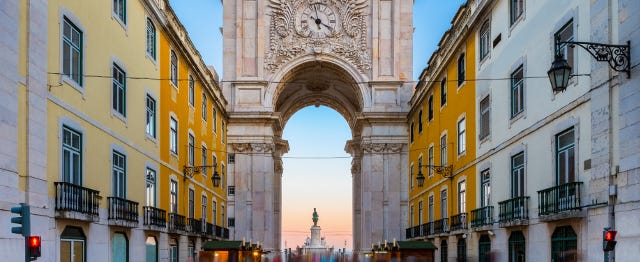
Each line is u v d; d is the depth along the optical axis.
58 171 10.93
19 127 9.66
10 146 9.30
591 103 10.34
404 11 36.66
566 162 11.57
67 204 10.98
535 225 12.84
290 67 36.12
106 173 13.42
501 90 15.50
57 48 11.03
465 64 19.41
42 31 10.41
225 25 36.28
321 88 44.09
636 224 8.97
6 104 9.21
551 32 12.24
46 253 10.33
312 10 36.59
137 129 15.84
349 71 36.28
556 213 11.30
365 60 36.34
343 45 36.41
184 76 21.73
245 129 35.53
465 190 19.30
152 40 17.81
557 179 11.93
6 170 9.14
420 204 28.64
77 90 11.88
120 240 14.40
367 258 24.89
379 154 35.66
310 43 36.38
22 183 9.68
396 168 35.59
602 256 9.85
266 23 36.44
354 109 45.16
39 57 10.27
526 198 13.38
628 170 9.23
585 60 10.66
